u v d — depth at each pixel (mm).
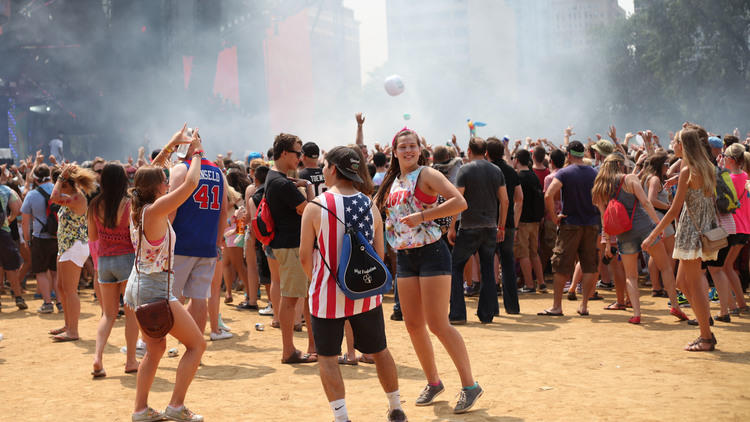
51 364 6816
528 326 7848
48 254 9875
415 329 4961
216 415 4977
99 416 5098
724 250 7727
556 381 5492
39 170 9883
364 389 5547
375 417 4770
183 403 4832
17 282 10172
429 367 5012
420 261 4836
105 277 6238
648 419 4422
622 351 6449
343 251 4320
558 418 4543
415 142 4891
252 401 5301
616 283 8766
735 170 7414
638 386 5234
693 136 6320
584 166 8406
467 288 10289
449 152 9203
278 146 6613
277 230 6523
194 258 6188
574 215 8375
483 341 7098
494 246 8117
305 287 6520
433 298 4777
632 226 7816
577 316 8422
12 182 11773
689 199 6328
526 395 5125
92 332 8320
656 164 8898
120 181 6137
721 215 6645
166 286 4801
